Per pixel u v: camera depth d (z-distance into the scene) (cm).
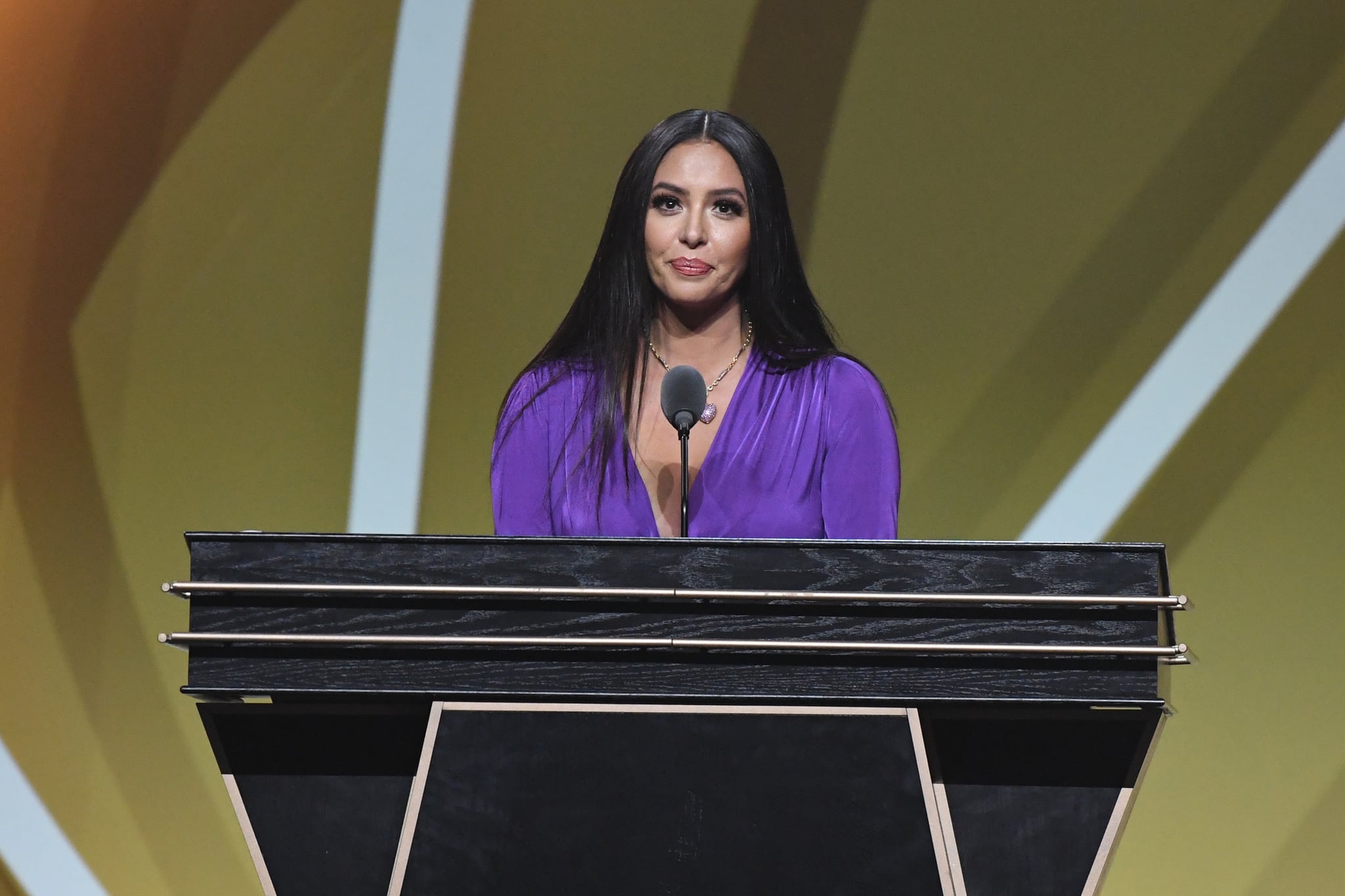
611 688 557
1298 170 1336
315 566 564
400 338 1448
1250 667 1320
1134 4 1368
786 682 554
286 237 1462
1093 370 1361
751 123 1417
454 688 559
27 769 1423
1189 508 1339
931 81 1396
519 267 1441
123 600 1442
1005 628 550
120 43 1493
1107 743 564
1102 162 1369
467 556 561
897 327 1390
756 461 801
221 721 586
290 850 577
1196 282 1349
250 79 1475
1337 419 1323
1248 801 1308
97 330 1474
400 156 1455
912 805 547
